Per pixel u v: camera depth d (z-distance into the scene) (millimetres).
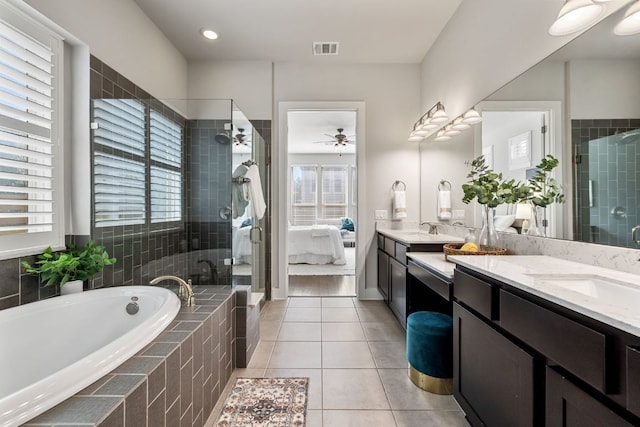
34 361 1442
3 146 1443
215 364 1701
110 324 1728
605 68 1266
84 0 1898
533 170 1706
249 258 2820
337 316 3039
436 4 2559
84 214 1938
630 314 689
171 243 2541
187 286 1839
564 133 1486
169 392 1195
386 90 3582
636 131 1143
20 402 796
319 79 3564
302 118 5152
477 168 2312
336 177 8641
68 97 1896
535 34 1711
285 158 3564
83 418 833
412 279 2355
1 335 1336
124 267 2225
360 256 3596
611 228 1239
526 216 1779
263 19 2727
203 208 2549
